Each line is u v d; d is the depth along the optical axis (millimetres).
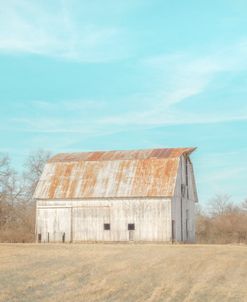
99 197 53125
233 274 30000
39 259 33188
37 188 55938
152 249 40688
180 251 39188
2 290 22203
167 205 51344
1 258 33719
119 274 27750
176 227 52656
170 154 55844
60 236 54000
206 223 76875
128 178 54156
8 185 82562
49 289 23109
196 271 30266
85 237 53250
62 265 30266
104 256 35344
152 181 53031
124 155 57531
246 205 94875
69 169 57281
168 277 27812
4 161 85500
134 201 52312
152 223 51438
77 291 22938
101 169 56219
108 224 52750
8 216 80562
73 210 54000
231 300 23391
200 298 23391
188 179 58688
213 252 38781
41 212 55031
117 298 22094
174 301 22406
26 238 64000
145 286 24984
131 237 51875
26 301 20625
